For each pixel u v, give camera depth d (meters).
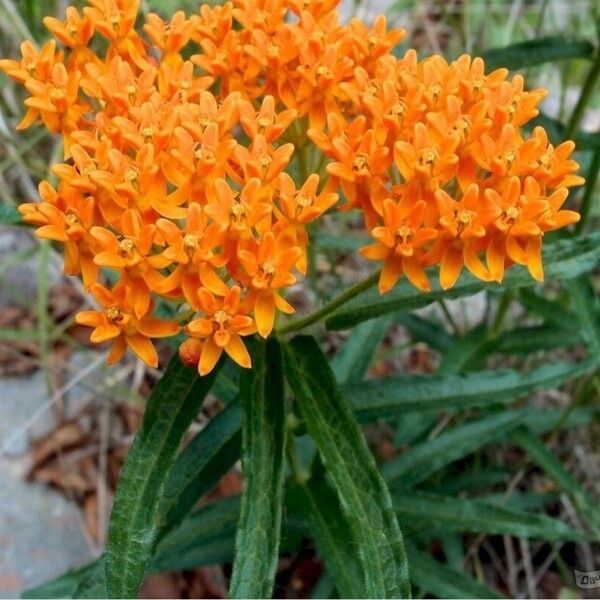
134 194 0.14
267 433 0.15
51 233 0.14
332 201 0.15
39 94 0.17
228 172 0.15
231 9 0.17
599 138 0.23
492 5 0.34
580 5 0.34
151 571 0.20
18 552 0.24
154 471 0.15
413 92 0.15
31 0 0.27
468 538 0.25
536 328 0.24
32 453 0.26
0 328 0.28
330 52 0.16
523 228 0.14
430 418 0.23
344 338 0.28
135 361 0.27
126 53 0.17
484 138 0.15
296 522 0.20
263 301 0.14
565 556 0.25
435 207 0.14
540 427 0.25
